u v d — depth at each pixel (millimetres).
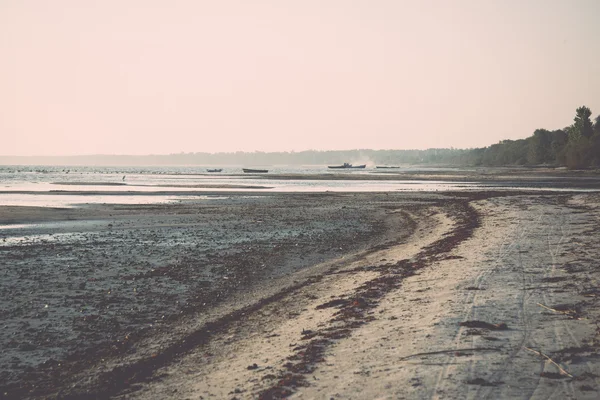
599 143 153000
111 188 82750
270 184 99812
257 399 8047
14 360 10961
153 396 8828
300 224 36062
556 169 170375
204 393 8664
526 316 11094
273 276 19484
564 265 16375
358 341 10406
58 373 10258
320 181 114125
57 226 34281
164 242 27609
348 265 20969
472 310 11805
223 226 34719
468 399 7297
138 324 13461
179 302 15664
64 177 138500
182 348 11500
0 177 135125
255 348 10953
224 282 18375
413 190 76375
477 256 19188
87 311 14602
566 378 7855
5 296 16094
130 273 19656
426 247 23656
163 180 120250
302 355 9906
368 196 64062
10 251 24500
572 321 10562
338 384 8281
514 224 28812
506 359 8695
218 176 151625
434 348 9453
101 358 11023
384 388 7918
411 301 13320
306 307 14266
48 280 18359
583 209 36156
